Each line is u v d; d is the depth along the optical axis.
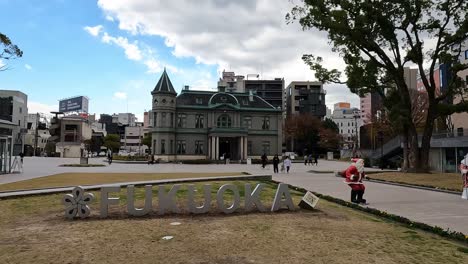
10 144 25.67
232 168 38.09
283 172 31.45
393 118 26.02
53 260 5.79
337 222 9.16
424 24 24.33
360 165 12.98
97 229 7.99
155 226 8.35
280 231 8.00
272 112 62.75
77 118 96.31
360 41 24.95
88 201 9.27
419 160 25.53
